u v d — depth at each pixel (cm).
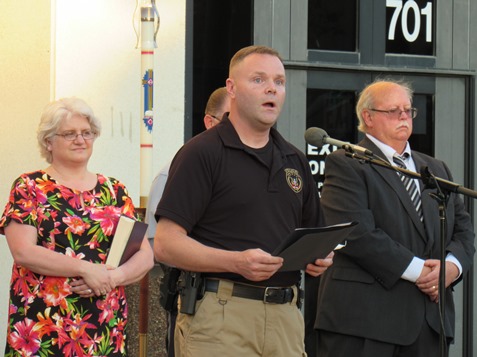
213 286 548
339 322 712
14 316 563
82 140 575
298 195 564
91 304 562
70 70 803
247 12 904
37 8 805
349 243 702
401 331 702
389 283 701
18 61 810
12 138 813
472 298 968
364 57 941
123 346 582
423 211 718
